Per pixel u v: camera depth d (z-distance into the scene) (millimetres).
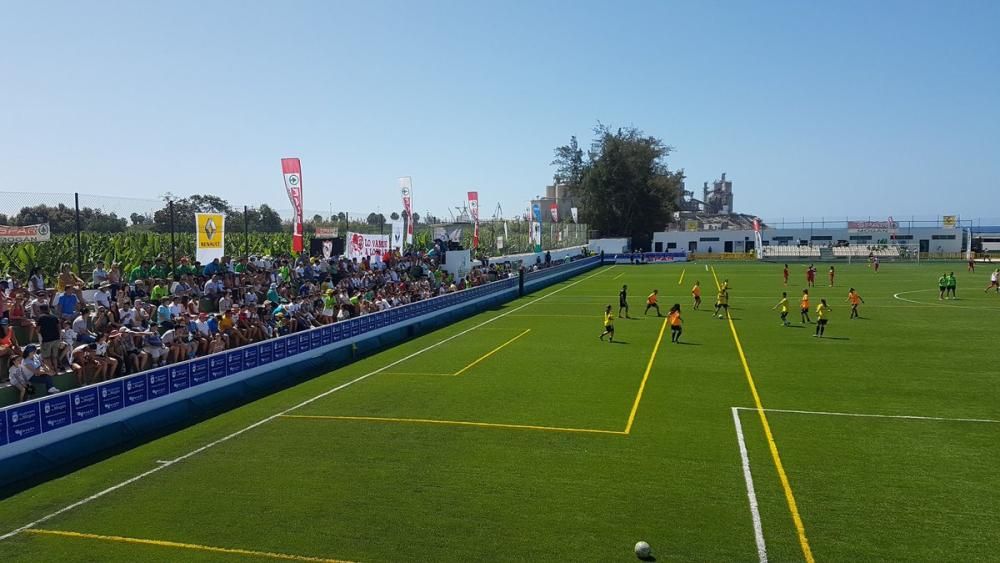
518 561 11078
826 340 32750
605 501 13469
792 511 12922
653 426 18578
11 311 22016
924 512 12836
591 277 77750
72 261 30656
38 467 15664
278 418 20047
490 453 16484
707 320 40812
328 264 41312
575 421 19141
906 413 19641
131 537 12180
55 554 11578
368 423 19297
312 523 12617
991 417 19172
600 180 125688
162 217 34969
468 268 58125
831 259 105000
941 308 44969
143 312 24484
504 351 30922
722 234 118000
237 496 13992
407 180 53469
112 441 17734
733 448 16625
